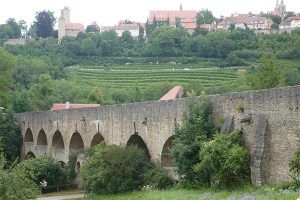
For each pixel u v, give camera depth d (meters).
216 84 160.50
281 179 37.00
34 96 132.25
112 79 187.25
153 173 51.78
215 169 40.03
